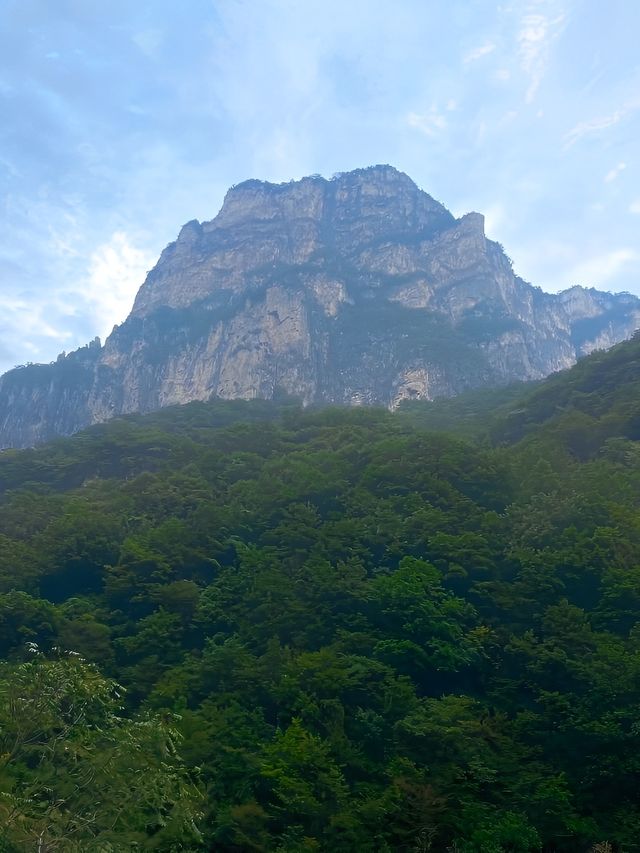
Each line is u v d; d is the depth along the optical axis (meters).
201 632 40.06
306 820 25.44
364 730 29.67
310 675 31.67
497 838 24.27
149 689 34.50
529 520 44.06
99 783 18.22
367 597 37.28
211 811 25.17
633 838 24.89
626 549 38.16
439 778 26.91
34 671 19.38
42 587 46.09
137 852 18.56
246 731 29.33
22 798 17.55
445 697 31.23
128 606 43.31
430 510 46.31
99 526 49.44
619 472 49.44
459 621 36.75
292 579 41.06
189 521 52.00
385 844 24.27
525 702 32.62
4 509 58.59
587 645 32.69
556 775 27.70
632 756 27.20
